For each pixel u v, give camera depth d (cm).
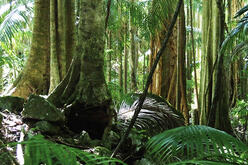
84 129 331
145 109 416
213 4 510
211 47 521
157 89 594
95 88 331
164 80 589
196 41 1173
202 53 547
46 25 444
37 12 441
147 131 397
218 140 125
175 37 582
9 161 178
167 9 491
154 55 596
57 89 340
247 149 124
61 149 79
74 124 328
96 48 338
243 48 412
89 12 336
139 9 636
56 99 332
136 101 426
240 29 309
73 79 337
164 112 419
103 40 347
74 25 454
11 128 270
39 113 292
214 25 509
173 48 583
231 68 805
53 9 420
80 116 329
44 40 439
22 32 661
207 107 516
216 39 504
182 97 520
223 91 507
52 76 412
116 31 909
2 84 747
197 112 563
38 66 430
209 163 104
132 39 838
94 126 334
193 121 566
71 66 347
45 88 430
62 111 317
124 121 398
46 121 290
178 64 516
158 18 509
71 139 293
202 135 127
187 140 127
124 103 432
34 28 439
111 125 335
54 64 412
